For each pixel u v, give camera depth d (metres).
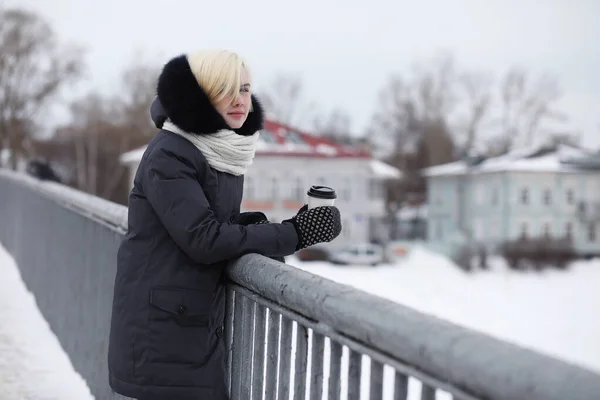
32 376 3.76
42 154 59.16
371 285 36.94
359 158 46.44
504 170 48.91
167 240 1.91
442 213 56.38
